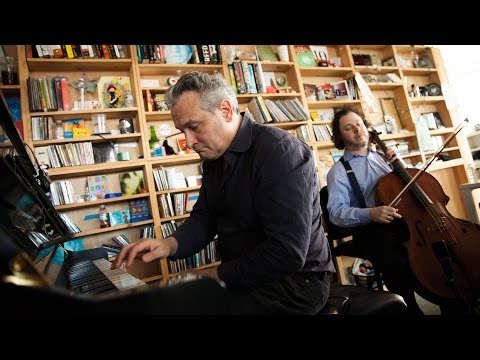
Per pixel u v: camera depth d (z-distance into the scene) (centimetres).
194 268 249
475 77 447
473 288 133
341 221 176
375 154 203
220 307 37
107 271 85
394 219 159
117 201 248
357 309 97
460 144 391
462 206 375
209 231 125
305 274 99
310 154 100
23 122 225
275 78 336
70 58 245
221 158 113
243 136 102
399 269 148
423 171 168
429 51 411
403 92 376
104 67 266
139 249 93
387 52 395
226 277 85
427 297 135
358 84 347
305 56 349
